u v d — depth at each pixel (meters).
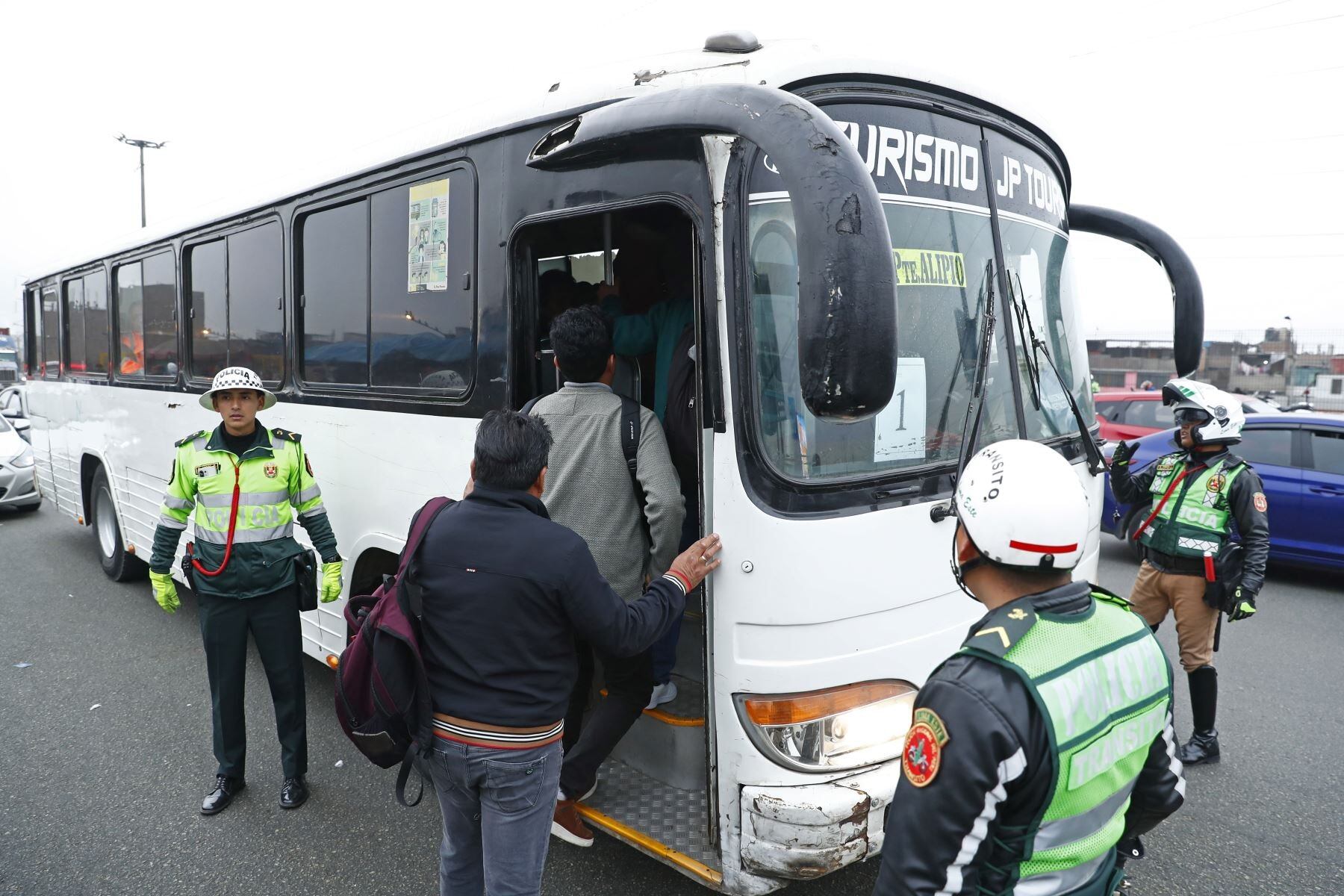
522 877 2.39
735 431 2.54
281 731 3.94
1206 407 4.08
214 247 5.42
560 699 2.41
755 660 2.57
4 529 10.52
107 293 7.09
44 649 6.12
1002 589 1.55
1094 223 4.14
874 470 2.72
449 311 3.54
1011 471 1.51
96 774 4.30
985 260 3.10
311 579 3.90
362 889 3.38
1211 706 4.27
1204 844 3.61
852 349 1.87
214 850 3.64
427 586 2.35
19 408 16.72
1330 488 7.57
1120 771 1.50
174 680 5.53
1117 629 1.55
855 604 2.61
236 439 3.79
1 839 3.72
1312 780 4.16
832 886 3.29
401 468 3.87
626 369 3.48
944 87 2.97
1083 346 3.96
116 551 7.63
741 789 2.63
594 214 2.87
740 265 2.52
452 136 3.46
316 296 4.46
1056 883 1.47
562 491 2.87
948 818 1.37
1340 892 3.29
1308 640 6.30
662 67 2.78
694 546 2.57
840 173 1.94
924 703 1.45
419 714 2.34
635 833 2.91
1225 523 4.12
